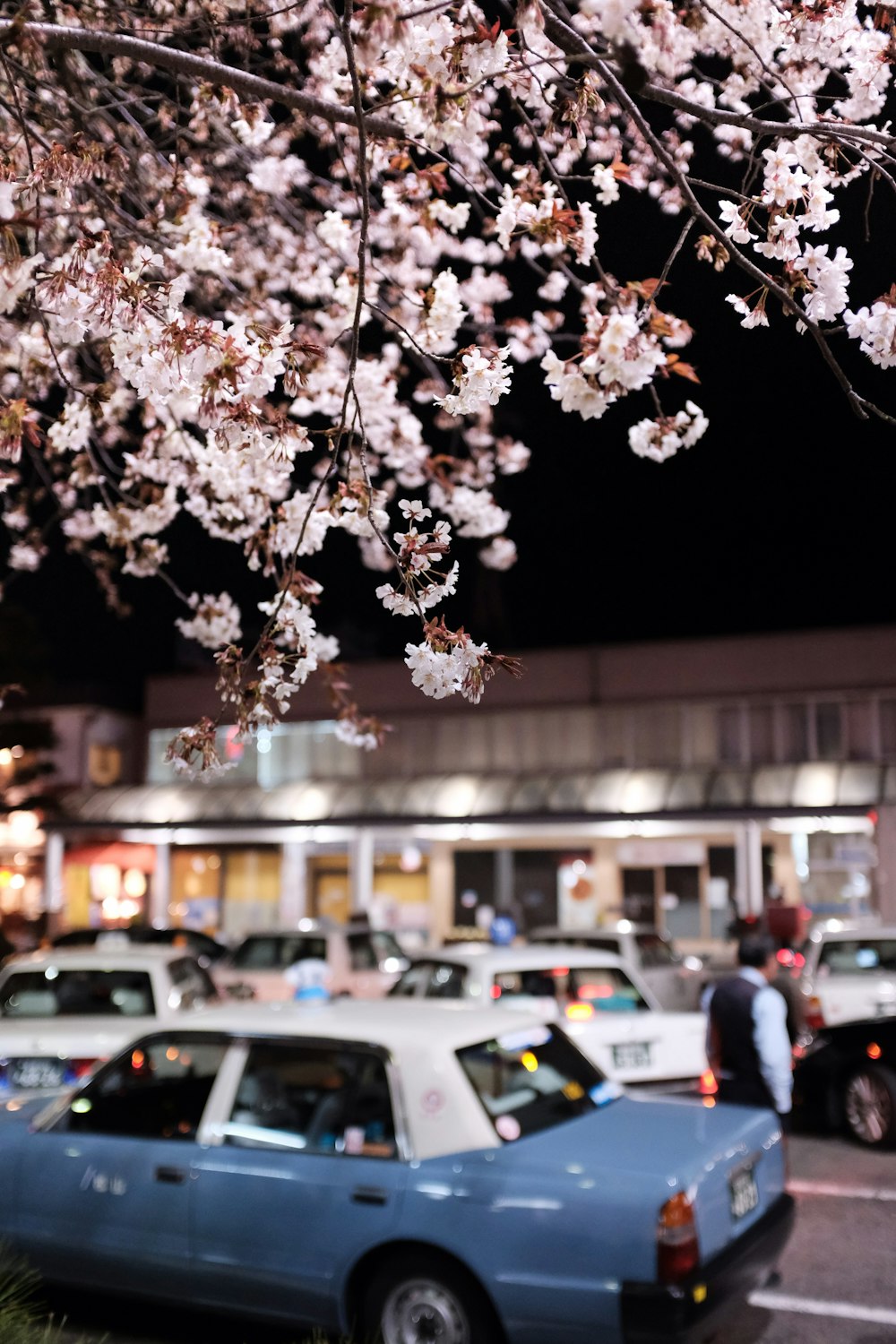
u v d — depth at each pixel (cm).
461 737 2775
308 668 337
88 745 2972
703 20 454
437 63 363
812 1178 802
